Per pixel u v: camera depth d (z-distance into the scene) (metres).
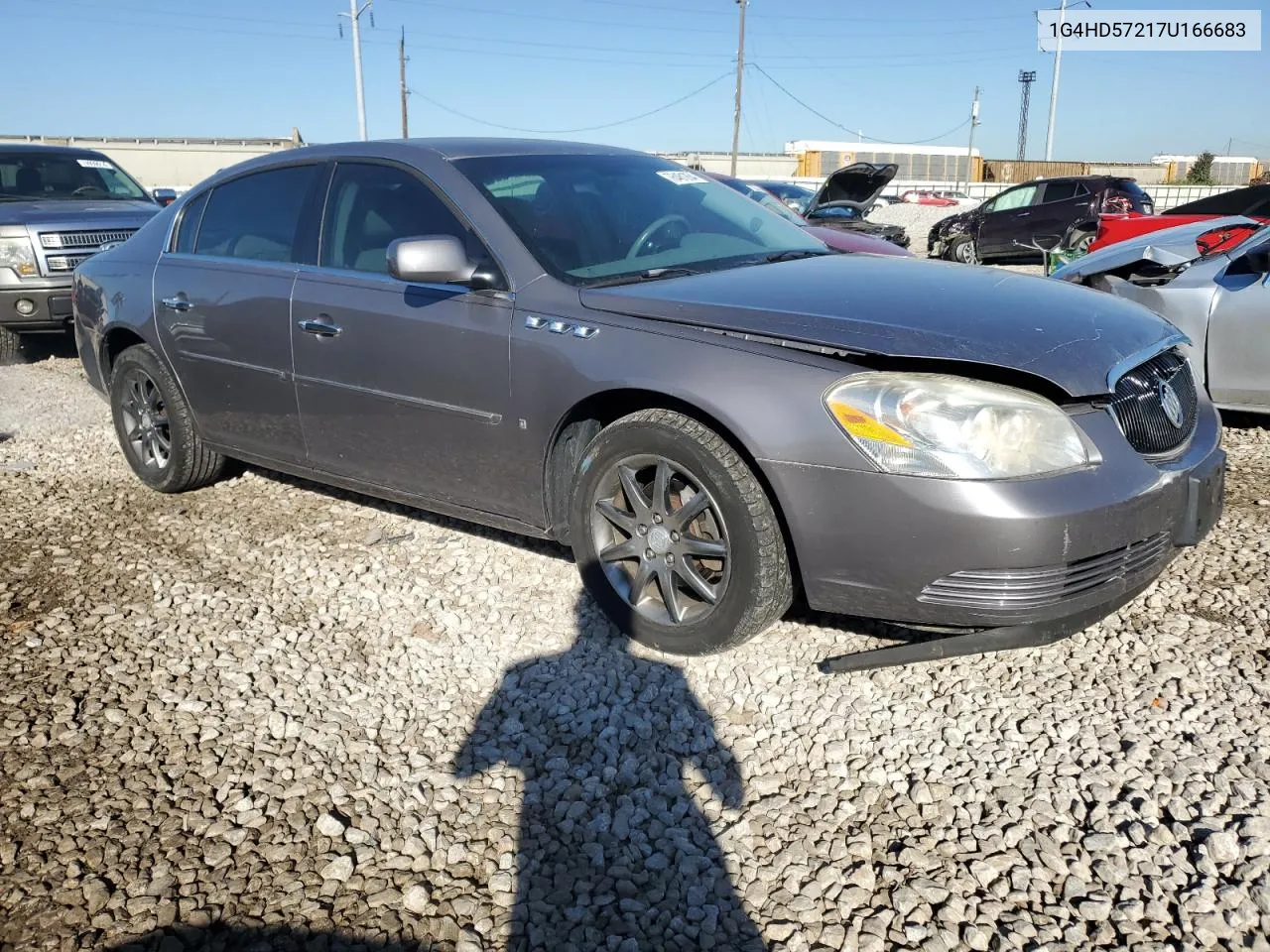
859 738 2.72
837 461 2.65
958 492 2.54
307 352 3.89
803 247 3.99
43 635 3.40
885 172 13.12
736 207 4.18
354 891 2.24
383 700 2.99
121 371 4.88
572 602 3.58
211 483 4.93
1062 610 2.62
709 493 2.89
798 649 3.18
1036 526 2.51
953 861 2.26
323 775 2.63
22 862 2.33
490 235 3.44
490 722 2.88
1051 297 3.12
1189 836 2.29
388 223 3.76
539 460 3.28
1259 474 4.73
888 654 2.90
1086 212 18.34
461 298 3.42
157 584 3.79
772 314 2.89
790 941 2.06
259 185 4.34
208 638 3.37
